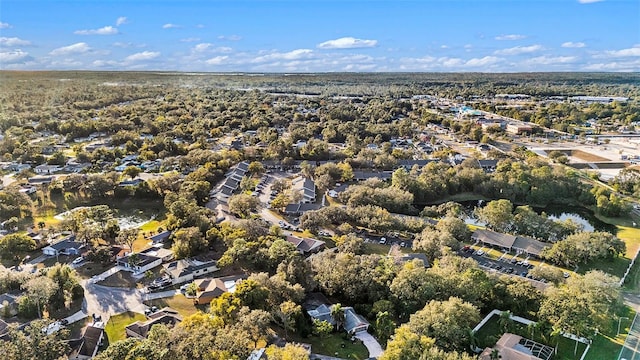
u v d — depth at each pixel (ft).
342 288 378.32
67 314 360.89
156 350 256.73
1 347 264.11
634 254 499.10
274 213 598.34
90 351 307.99
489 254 487.20
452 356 275.18
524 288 367.86
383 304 353.72
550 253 467.11
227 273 425.69
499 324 348.18
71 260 453.58
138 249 476.54
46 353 269.64
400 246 497.46
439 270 380.17
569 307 334.03
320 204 630.33
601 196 644.69
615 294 364.17
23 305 346.95
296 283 380.78
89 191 634.84
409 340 290.15
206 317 312.29
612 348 331.16
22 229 529.04
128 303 377.91
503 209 547.49
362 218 534.37
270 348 289.33
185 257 443.32
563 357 320.29
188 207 524.11
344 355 318.65
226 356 262.67
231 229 482.28
